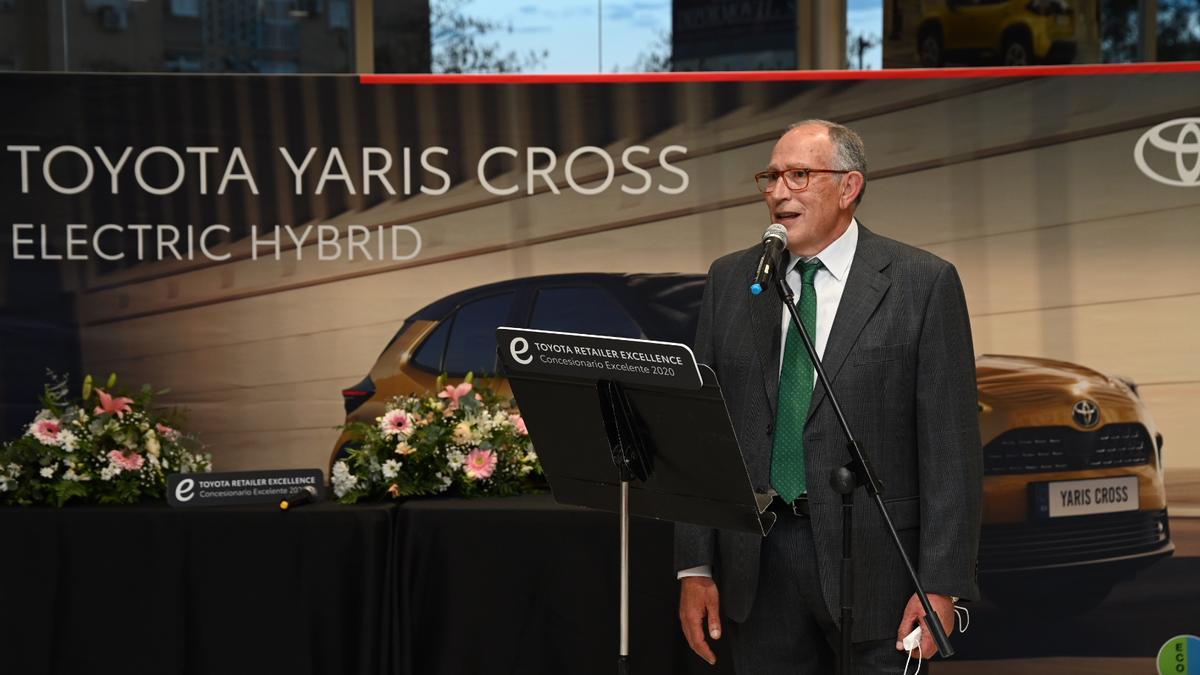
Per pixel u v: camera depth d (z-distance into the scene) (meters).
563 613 4.12
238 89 5.07
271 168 5.09
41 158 5.02
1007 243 5.01
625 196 5.09
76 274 5.05
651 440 2.82
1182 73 4.95
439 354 5.12
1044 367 5.01
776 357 3.11
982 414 5.02
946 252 5.03
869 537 2.99
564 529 4.12
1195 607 4.98
